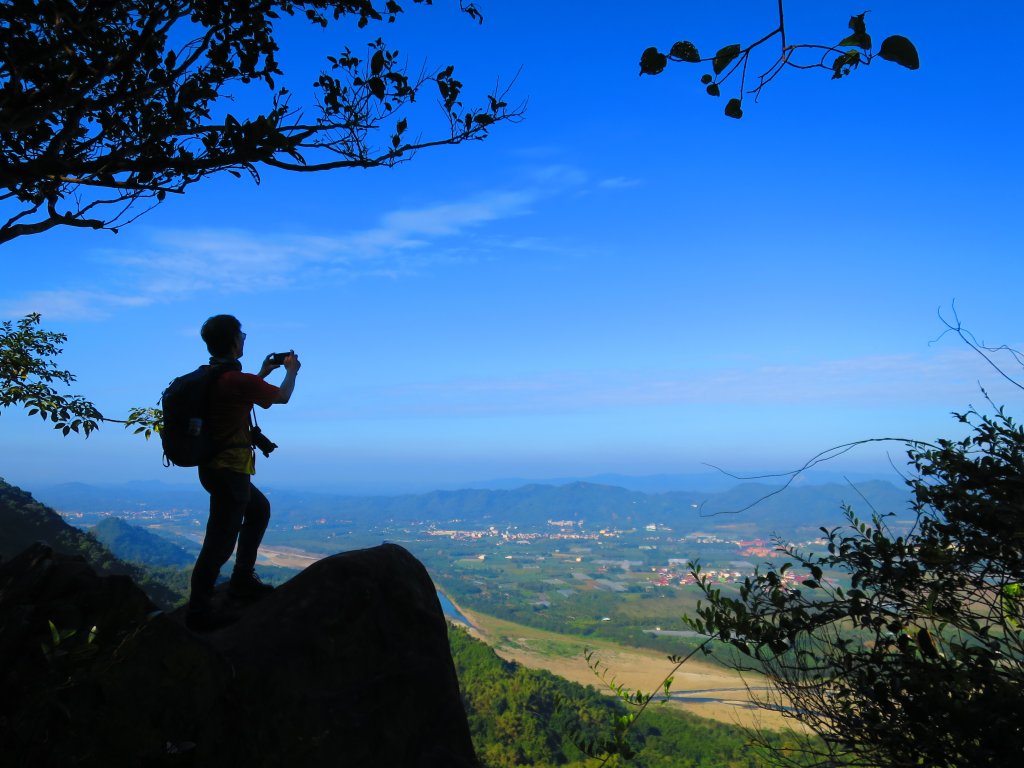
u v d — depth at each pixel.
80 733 2.70
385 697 3.62
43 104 3.36
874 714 2.48
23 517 69.88
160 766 2.85
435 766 3.57
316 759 3.28
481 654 72.94
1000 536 2.49
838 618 2.69
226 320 4.08
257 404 4.00
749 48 1.93
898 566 2.68
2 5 3.28
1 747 2.54
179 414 3.73
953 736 2.23
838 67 1.80
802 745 2.55
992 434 2.70
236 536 3.91
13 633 2.79
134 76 3.78
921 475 2.80
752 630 2.80
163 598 69.75
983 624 2.47
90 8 3.44
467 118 3.97
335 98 3.73
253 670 3.33
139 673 2.89
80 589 3.04
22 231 3.55
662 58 2.03
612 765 2.95
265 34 3.89
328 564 3.94
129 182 3.50
